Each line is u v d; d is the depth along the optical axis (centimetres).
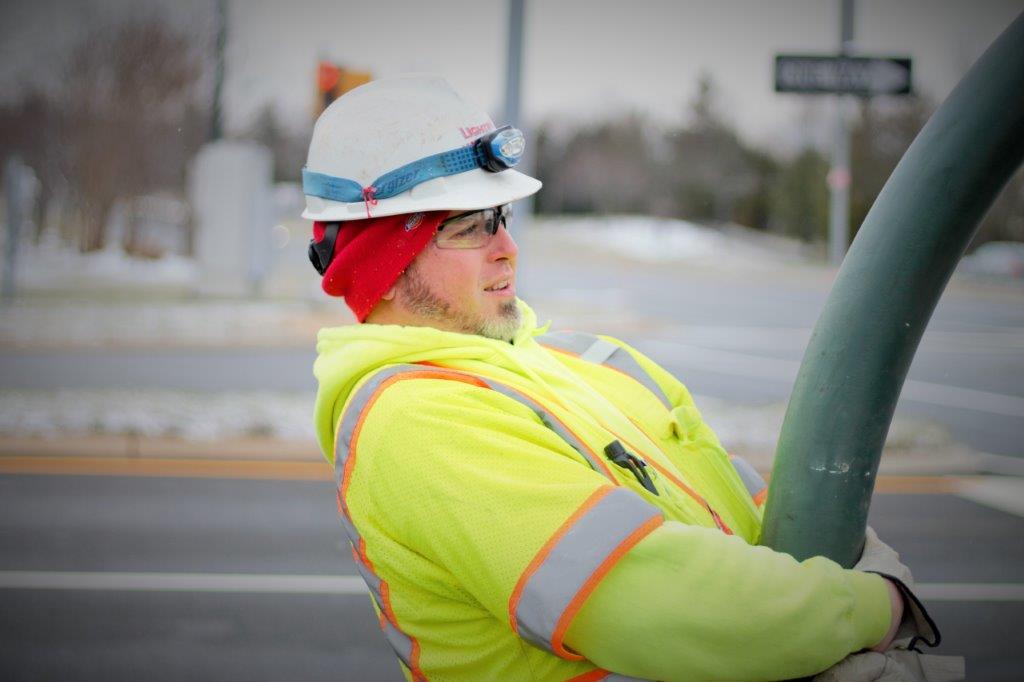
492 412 140
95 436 941
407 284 159
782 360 1625
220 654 463
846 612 123
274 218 2280
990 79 112
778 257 5272
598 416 155
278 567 593
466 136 158
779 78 1302
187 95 2864
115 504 744
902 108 3575
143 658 458
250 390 1202
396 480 138
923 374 1522
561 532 127
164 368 1393
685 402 179
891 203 119
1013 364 1638
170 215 3459
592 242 5803
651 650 124
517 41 1114
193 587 555
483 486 132
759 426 1007
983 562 608
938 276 118
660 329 2073
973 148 113
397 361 151
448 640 142
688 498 153
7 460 889
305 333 1730
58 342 1603
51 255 3094
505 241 162
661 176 6538
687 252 5431
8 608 521
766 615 120
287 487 810
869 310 120
